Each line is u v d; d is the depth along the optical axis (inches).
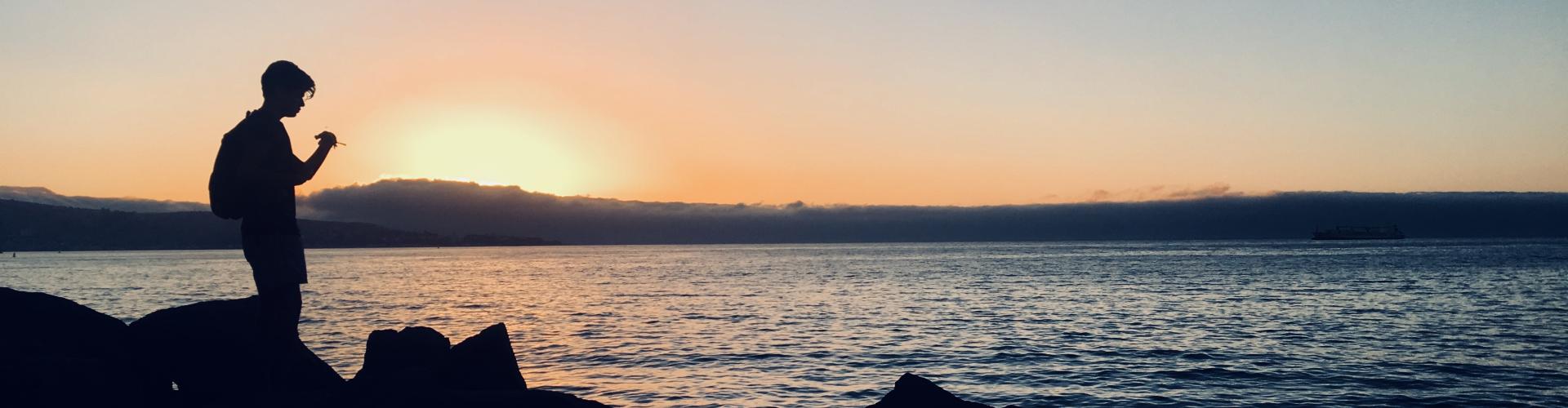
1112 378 932.0
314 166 260.2
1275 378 921.5
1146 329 1424.7
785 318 1684.3
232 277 4362.7
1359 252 7436.0
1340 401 797.9
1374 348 1144.8
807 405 800.3
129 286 3376.0
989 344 1226.0
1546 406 767.1
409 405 276.1
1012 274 3678.6
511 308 2078.0
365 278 4060.0
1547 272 3390.7
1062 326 1475.1
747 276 3900.1
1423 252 7199.8
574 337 1374.3
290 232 260.7
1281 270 3791.8
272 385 281.6
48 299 337.1
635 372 998.4
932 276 3622.0
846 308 1913.1
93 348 326.3
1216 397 826.2
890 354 1131.9
